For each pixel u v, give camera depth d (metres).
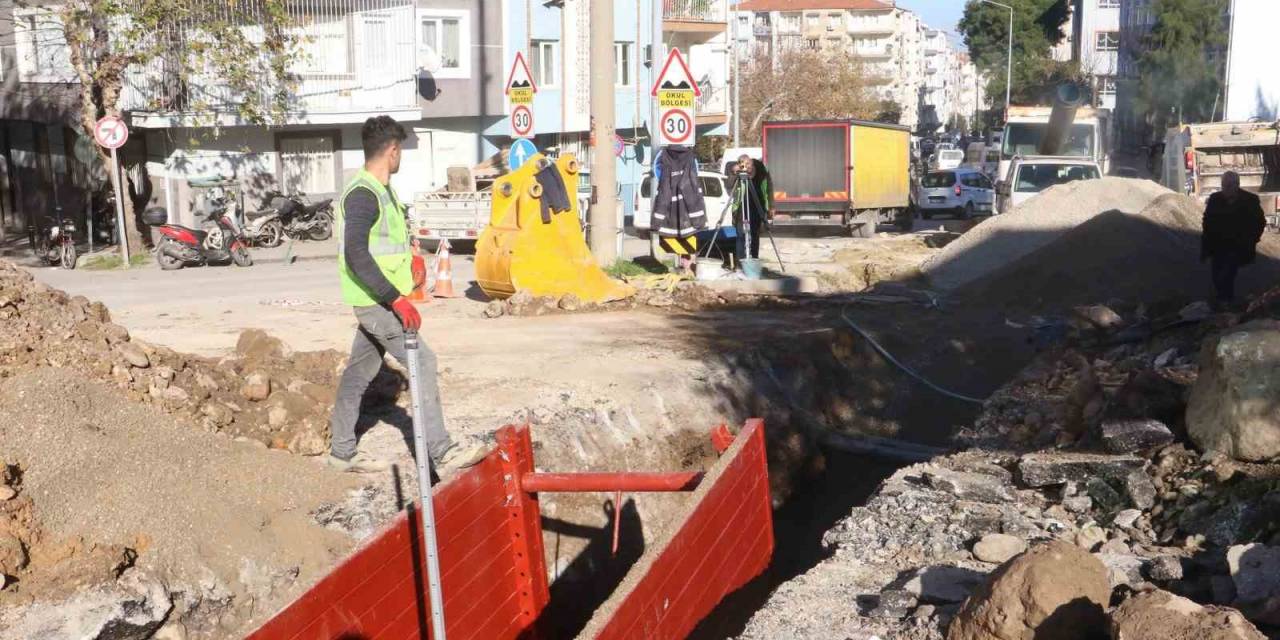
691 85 17.55
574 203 14.06
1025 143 34.12
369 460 7.27
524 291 13.55
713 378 10.45
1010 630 4.53
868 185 30.83
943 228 34.69
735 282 15.27
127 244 25.45
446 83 31.67
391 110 29.75
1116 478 6.62
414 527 5.66
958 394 12.16
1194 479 6.34
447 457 7.23
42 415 6.17
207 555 5.90
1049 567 4.57
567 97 36.16
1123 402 7.39
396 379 8.86
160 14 23.77
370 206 6.46
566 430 8.52
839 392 11.80
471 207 24.56
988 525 6.30
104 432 6.39
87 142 26.36
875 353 12.64
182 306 14.60
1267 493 5.89
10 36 29.64
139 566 5.62
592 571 7.94
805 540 9.22
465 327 12.42
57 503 5.74
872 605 5.37
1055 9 94.38
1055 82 80.25
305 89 28.22
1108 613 4.49
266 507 6.43
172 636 5.53
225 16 25.20
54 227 24.39
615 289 14.25
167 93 25.59
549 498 7.89
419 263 12.47
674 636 5.34
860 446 10.76
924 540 6.16
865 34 133.00
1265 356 6.36
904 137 34.00
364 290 6.61
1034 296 15.41
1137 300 15.06
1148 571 5.42
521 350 11.04
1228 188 13.74
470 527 6.19
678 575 5.39
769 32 100.62
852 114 69.81
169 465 6.38
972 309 15.04
